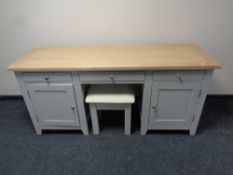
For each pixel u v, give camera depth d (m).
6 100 2.17
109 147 1.49
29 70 1.23
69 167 1.33
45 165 1.36
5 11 1.63
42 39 1.76
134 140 1.55
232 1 1.52
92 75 1.27
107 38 1.73
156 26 1.66
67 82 1.32
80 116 1.49
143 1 1.55
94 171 1.30
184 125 1.52
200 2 1.54
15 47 1.82
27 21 1.68
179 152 1.42
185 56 1.34
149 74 1.25
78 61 1.31
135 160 1.37
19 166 1.36
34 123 1.56
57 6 1.60
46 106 1.45
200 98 1.35
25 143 1.56
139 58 1.33
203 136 1.57
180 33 1.68
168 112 1.45
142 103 1.42
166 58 1.31
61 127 1.59
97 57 1.38
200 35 1.69
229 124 1.69
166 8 1.58
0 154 1.46
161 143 1.51
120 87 1.50
